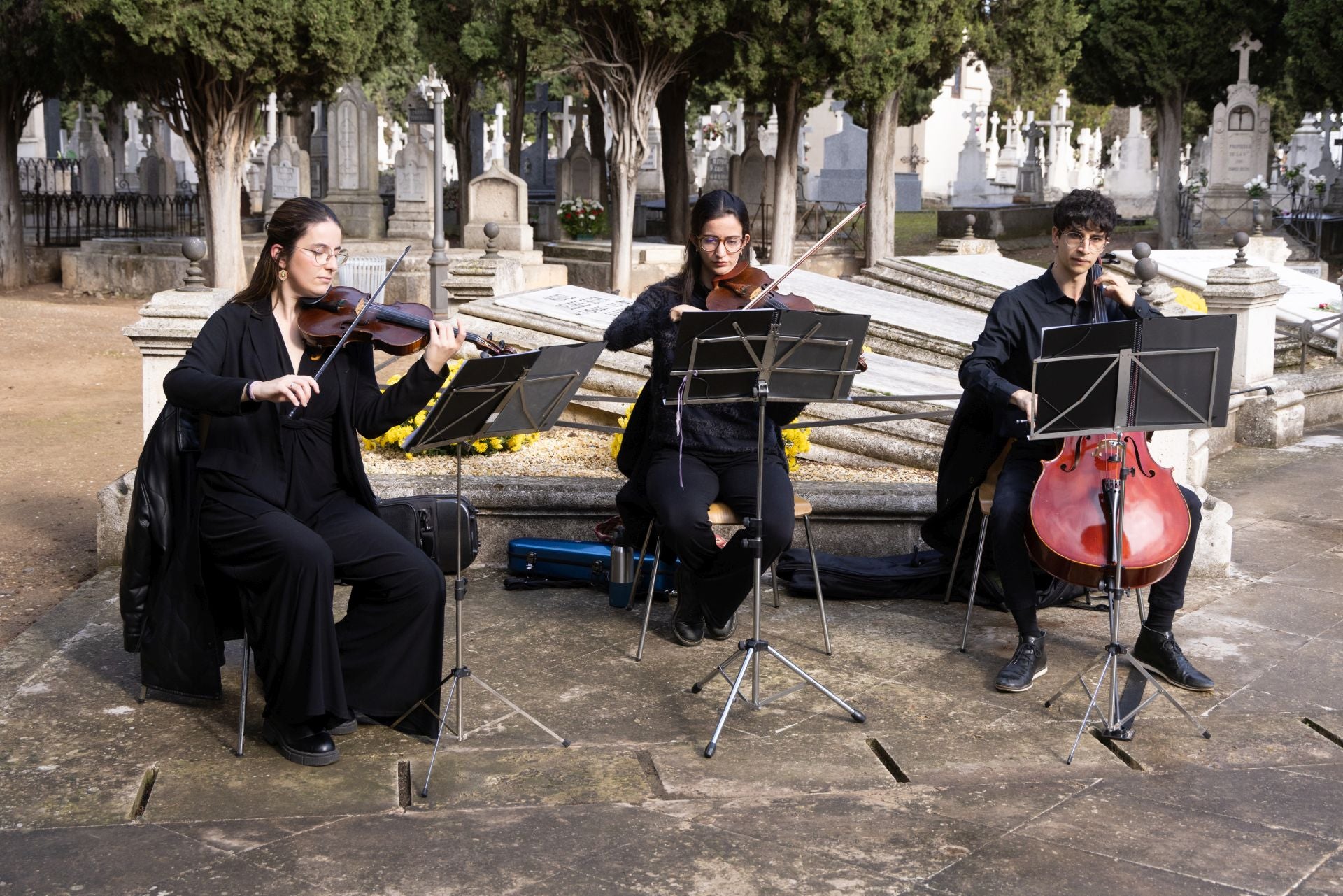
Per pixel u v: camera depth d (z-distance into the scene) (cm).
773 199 1923
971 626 518
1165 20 2202
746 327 383
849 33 1551
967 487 500
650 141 2886
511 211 1816
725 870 320
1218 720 421
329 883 312
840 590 546
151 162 2320
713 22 1552
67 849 328
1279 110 3475
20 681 446
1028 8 2011
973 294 1059
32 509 720
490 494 570
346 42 1584
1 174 1856
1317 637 503
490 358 353
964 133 4212
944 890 311
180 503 399
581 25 1589
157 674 409
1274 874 320
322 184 2483
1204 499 585
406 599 390
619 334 469
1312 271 1505
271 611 378
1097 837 339
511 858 325
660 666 466
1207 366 390
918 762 386
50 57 1788
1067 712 428
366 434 407
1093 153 3759
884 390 684
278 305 403
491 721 415
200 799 358
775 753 392
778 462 473
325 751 381
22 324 1501
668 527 449
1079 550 415
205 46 1514
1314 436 976
